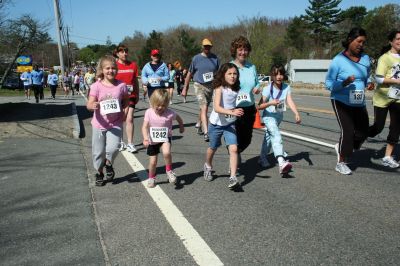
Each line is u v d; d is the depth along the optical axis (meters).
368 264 3.34
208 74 8.70
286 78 6.08
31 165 6.38
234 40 5.63
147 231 3.93
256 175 5.95
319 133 9.79
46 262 3.33
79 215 4.32
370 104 20.95
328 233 3.92
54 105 18.11
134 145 8.10
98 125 5.18
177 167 6.38
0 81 33.44
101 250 3.54
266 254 3.49
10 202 4.70
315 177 5.85
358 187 5.38
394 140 6.39
